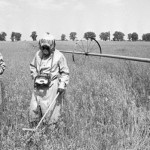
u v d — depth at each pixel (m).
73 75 9.18
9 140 3.99
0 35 166.88
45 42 4.80
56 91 4.96
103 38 133.50
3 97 6.20
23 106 5.77
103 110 5.28
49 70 4.95
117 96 6.03
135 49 24.47
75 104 5.81
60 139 4.24
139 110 5.33
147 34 144.62
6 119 4.88
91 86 7.28
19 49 30.56
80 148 3.88
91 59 14.48
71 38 151.00
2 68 5.92
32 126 4.96
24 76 8.52
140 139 4.18
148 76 7.89
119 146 4.04
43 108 4.92
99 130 4.58
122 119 4.80
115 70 9.88
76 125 4.72
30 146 4.07
